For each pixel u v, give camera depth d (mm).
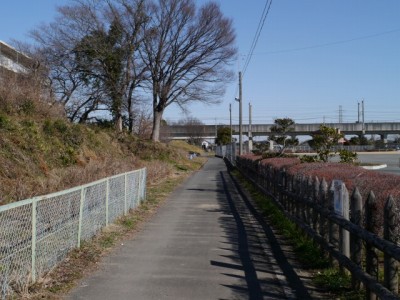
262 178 16766
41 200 6094
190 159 51906
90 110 35156
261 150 39844
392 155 57344
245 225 10820
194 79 42344
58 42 33812
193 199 16453
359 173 8672
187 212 13078
